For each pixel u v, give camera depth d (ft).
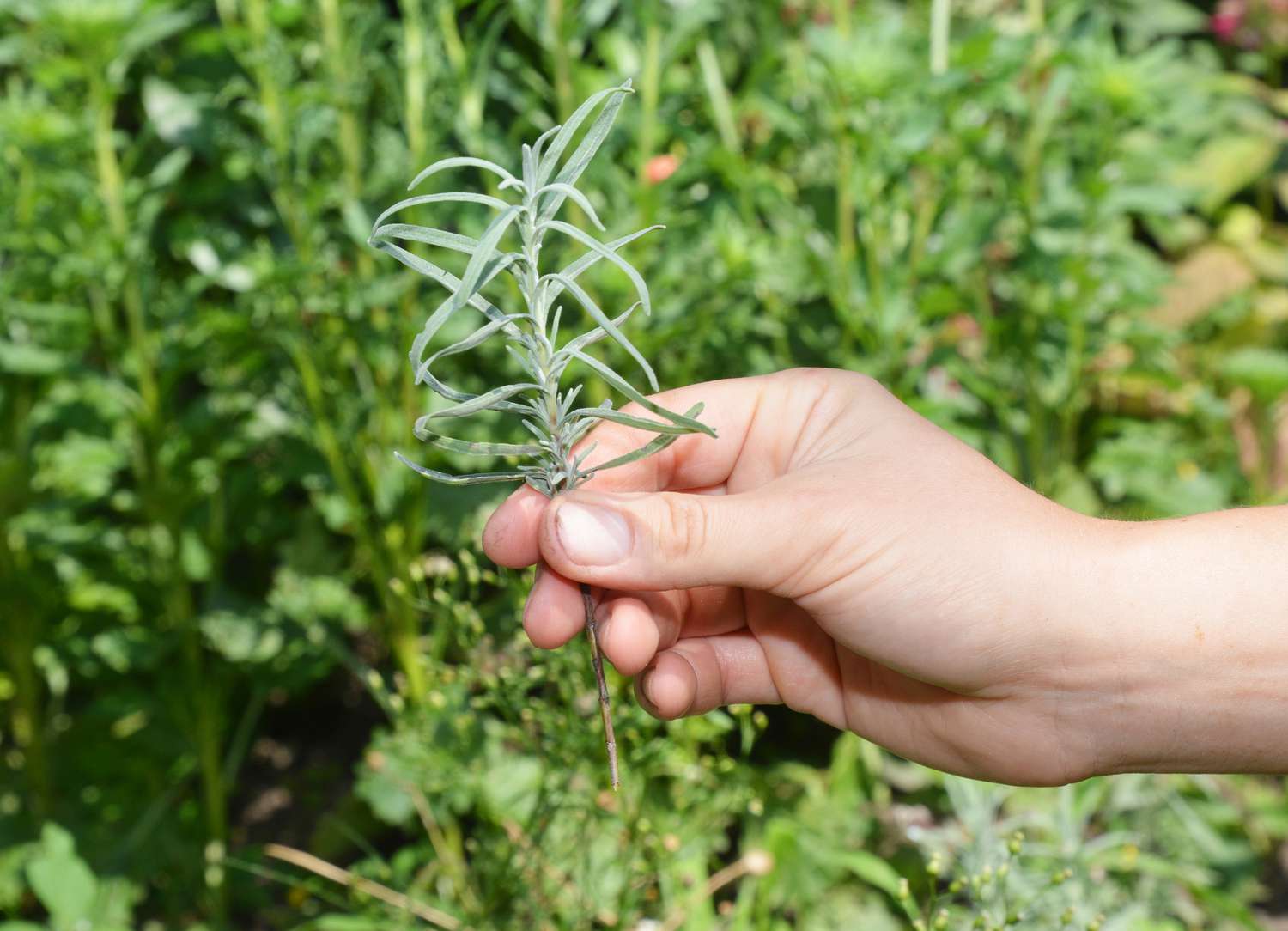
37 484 2.41
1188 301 3.31
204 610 2.48
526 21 2.18
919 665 1.46
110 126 2.32
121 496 2.42
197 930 2.25
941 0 2.30
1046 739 1.49
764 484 1.52
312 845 2.47
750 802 1.84
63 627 2.50
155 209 2.23
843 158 2.18
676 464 1.57
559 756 1.74
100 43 2.10
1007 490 1.46
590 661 1.72
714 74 2.35
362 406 2.23
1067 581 1.42
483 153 2.15
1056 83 2.35
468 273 1.15
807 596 1.45
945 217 2.57
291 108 2.18
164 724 2.43
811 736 2.58
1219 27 3.63
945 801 2.40
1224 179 3.41
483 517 2.25
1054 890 2.01
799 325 2.48
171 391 2.40
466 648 1.82
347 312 2.19
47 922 2.35
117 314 2.52
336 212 2.44
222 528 2.47
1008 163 2.39
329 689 2.90
